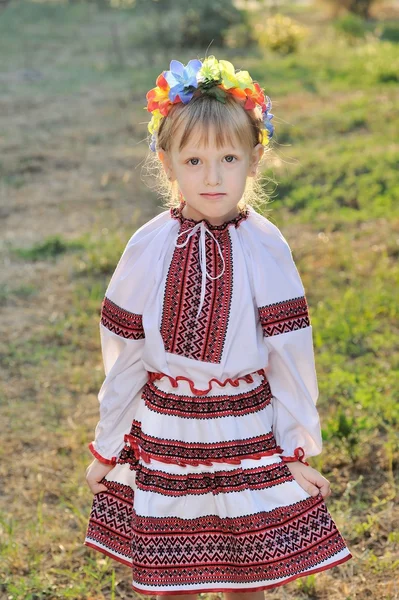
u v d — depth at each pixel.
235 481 2.68
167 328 2.71
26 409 5.20
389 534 3.77
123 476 2.85
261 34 19.91
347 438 4.37
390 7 27.03
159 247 2.72
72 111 13.91
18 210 9.32
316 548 2.67
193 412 2.70
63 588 3.60
